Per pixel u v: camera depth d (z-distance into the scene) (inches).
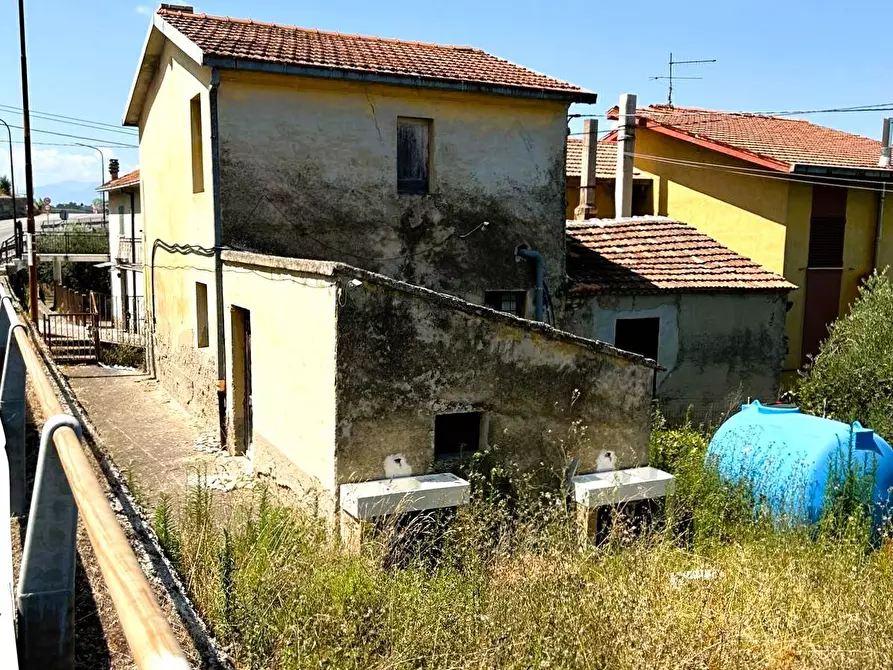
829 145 671.8
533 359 302.7
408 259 432.8
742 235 597.6
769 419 350.9
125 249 930.1
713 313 492.7
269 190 396.8
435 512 272.7
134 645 57.0
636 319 477.4
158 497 278.7
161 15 441.1
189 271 447.5
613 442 323.0
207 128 390.6
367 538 245.9
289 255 403.9
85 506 77.6
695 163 626.8
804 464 317.4
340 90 406.6
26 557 102.5
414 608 199.9
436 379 284.8
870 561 276.5
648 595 220.8
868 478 313.1
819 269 588.7
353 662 171.9
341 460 270.4
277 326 319.9
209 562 201.5
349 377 269.0
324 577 209.2
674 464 360.8
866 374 463.8
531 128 458.0
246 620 176.6
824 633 216.7
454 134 438.3
